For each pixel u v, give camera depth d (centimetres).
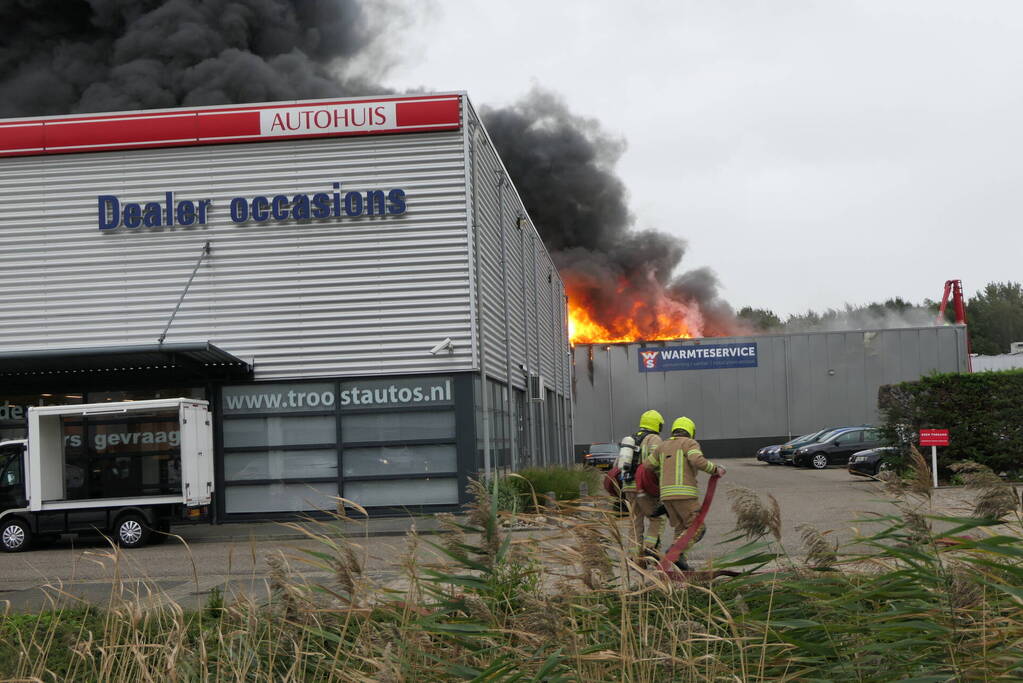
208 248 2036
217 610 591
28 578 1303
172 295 2041
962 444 2389
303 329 2022
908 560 375
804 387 5134
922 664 355
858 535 432
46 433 1745
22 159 2075
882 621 372
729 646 371
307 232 2031
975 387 2391
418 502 1980
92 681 470
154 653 429
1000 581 363
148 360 1911
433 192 2016
